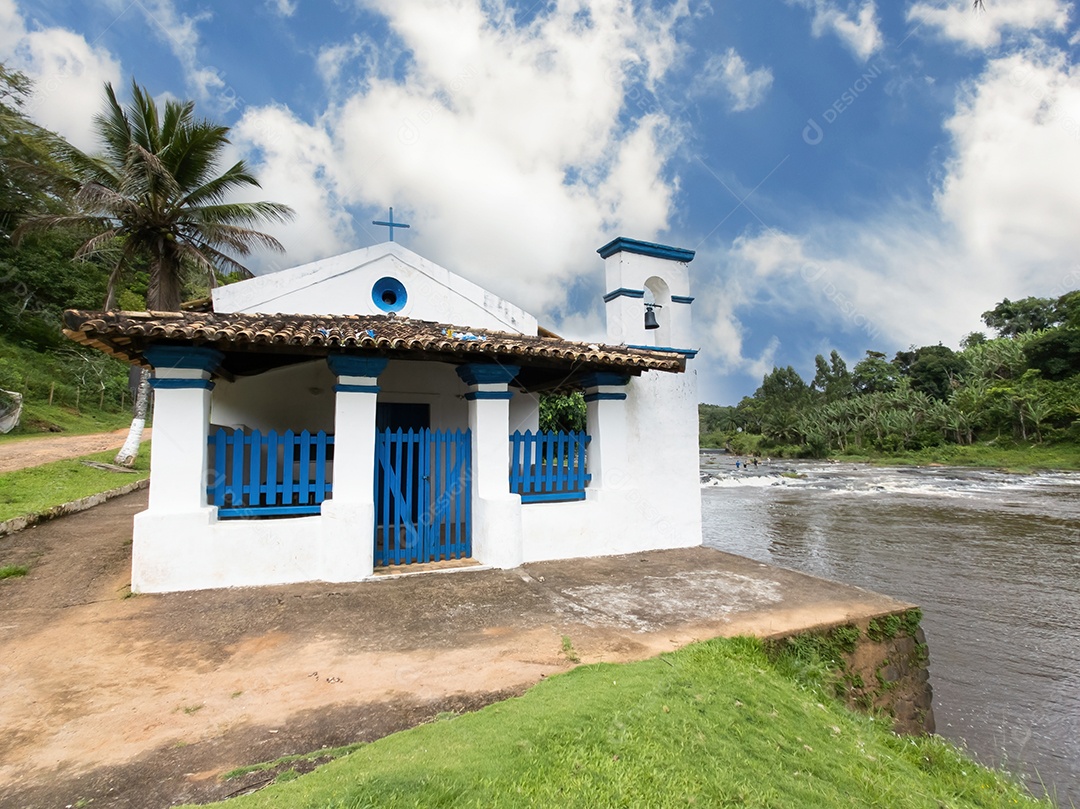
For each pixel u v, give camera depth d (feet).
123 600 19.60
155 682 13.55
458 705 12.41
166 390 20.79
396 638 16.49
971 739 24.71
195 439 20.99
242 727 11.44
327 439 23.44
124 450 59.98
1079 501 94.12
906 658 19.01
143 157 50.39
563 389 35.47
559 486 28.35
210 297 28.12
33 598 19.95
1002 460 163.43
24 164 57.77
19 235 57.31
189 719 11.78
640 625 17.72
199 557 20.71
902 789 11.12
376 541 26.81
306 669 14.30
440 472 29.09
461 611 18.97
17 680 13.65
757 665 15.29
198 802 8.93
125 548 27.66
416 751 9.80
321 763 10.05
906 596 44.47
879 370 254.68
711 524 77.46
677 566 25.58
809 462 200.44
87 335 18.89
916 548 61.05
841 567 53.36
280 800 8.22
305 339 20.39
